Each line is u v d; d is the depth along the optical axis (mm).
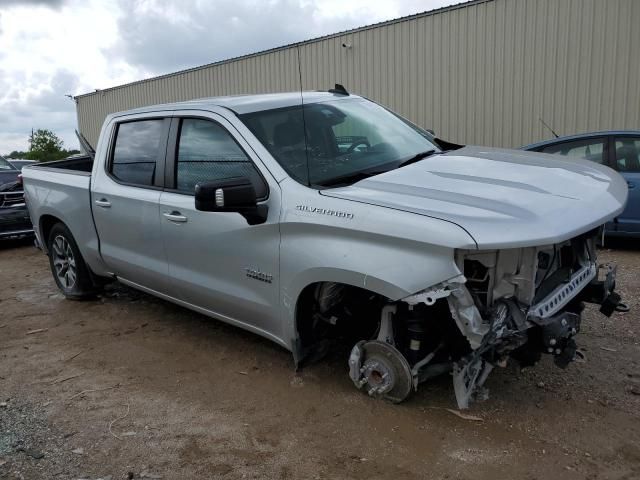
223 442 3240
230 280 3953
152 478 2945
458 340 3188
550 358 4055
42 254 8906
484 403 3477
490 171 3557
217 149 4055
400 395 3400
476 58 12203
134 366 4332
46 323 5422
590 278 3668
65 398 3863
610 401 3461
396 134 4406
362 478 2854
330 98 4570
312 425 3350
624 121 10547
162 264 4527
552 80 11250
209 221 3984
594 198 3297
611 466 2846
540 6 11172
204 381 4008
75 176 5555
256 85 17141
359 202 3195
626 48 10328
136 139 4859
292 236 3461
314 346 3797
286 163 3707
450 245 2773
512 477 2791
